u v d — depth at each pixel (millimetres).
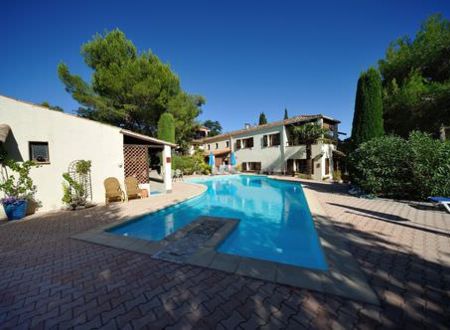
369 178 9523
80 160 8703
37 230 5777
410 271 3264
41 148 8047
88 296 2895
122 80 17141
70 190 8320
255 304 2625
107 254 4234
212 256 3961
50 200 8094
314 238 5320
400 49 14445
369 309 2469
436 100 11391
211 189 15500
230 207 10117
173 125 19047
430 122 12586
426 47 12508
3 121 7242
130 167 11094
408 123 13359
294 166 22172
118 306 2678
